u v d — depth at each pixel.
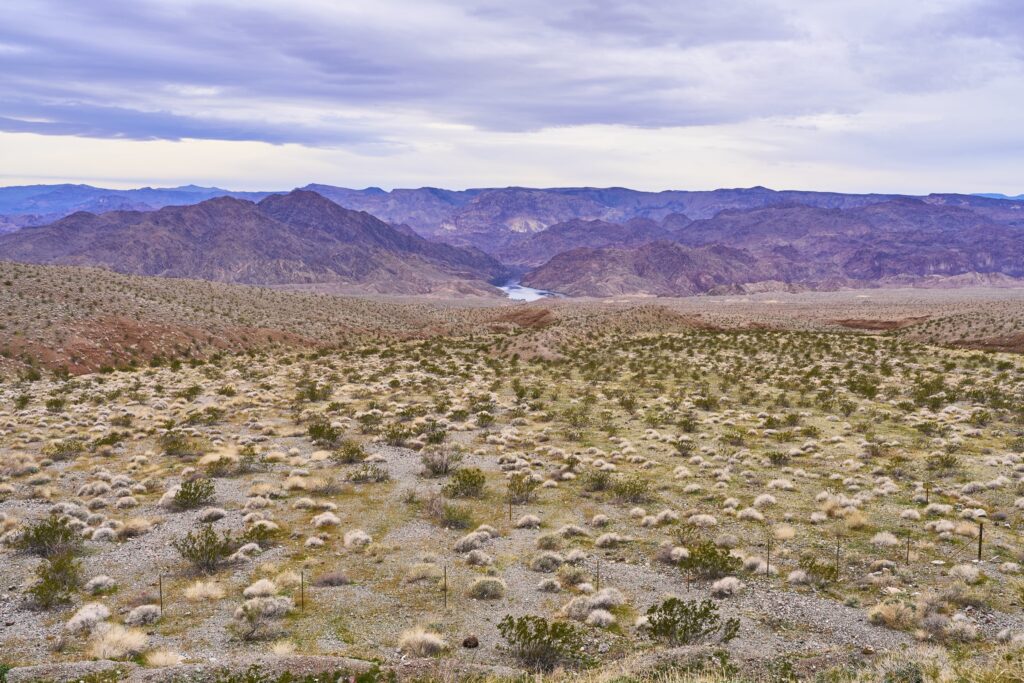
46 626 18.02
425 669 14.41
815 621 18.25
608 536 24.95
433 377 77.00
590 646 16.92
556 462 38.22
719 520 27.41
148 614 18.33
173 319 112.69
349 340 135.62
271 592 19.84
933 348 95.06
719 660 14.75
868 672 13.48
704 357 92.12
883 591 20.05
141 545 24.67
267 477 34.78
